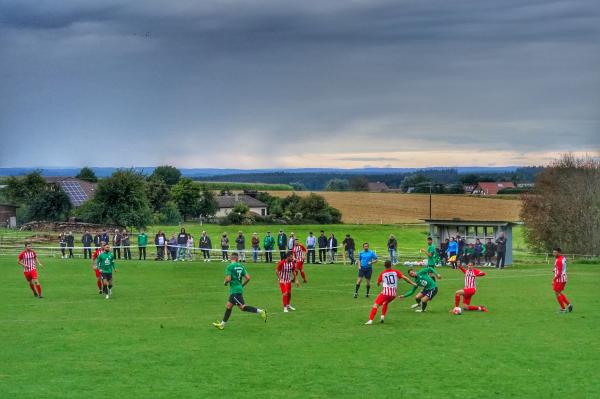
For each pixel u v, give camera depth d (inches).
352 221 5733.3
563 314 1331.2
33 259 1561.3
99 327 1195.9
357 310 1391.5
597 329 1172.5
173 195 5767.7
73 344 1057.5
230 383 844.6
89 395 792.9
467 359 962.1
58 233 3609.7
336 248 2672.2
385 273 1232.2
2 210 4699.8
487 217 6013.8
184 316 1315.2
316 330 1172.5
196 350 1018.1
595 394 801.6
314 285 1817.2
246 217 5191.9
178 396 791.7
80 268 2210.9
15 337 1107.9
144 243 2556.6
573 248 3312.0
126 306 1438.2
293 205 5629.9
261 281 1889.8
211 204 5935.0
